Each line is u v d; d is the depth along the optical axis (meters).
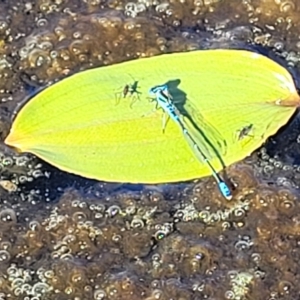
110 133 0.26
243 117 0.26
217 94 0.26
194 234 0.25
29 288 0.25
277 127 0.26
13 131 0.26
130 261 0.25
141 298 0.24
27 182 0.26
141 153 0.26
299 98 0.26
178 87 0.26
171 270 0.25
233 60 0.26
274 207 0.25
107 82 0.26
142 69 0.26
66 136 0.26
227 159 0.26
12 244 0.25
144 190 0.26
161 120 0.26
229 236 0.25
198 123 0.26
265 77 0.26
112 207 0.26
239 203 0.25
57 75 0.27
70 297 0.25
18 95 0.27
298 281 0.24
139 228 0.25
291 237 0.25
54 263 0.25
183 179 0.26
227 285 0.24
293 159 0.26
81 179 0.26
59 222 0.25
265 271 0.25
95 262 0.25
